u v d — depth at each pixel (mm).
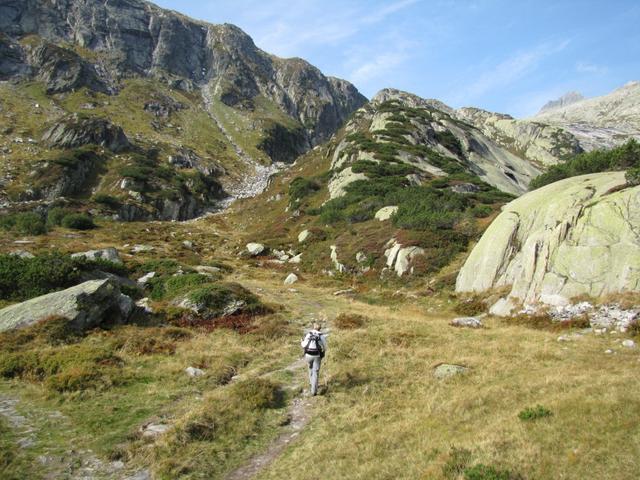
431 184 61812
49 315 17922
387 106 103438
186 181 105625
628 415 9172
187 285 27281
